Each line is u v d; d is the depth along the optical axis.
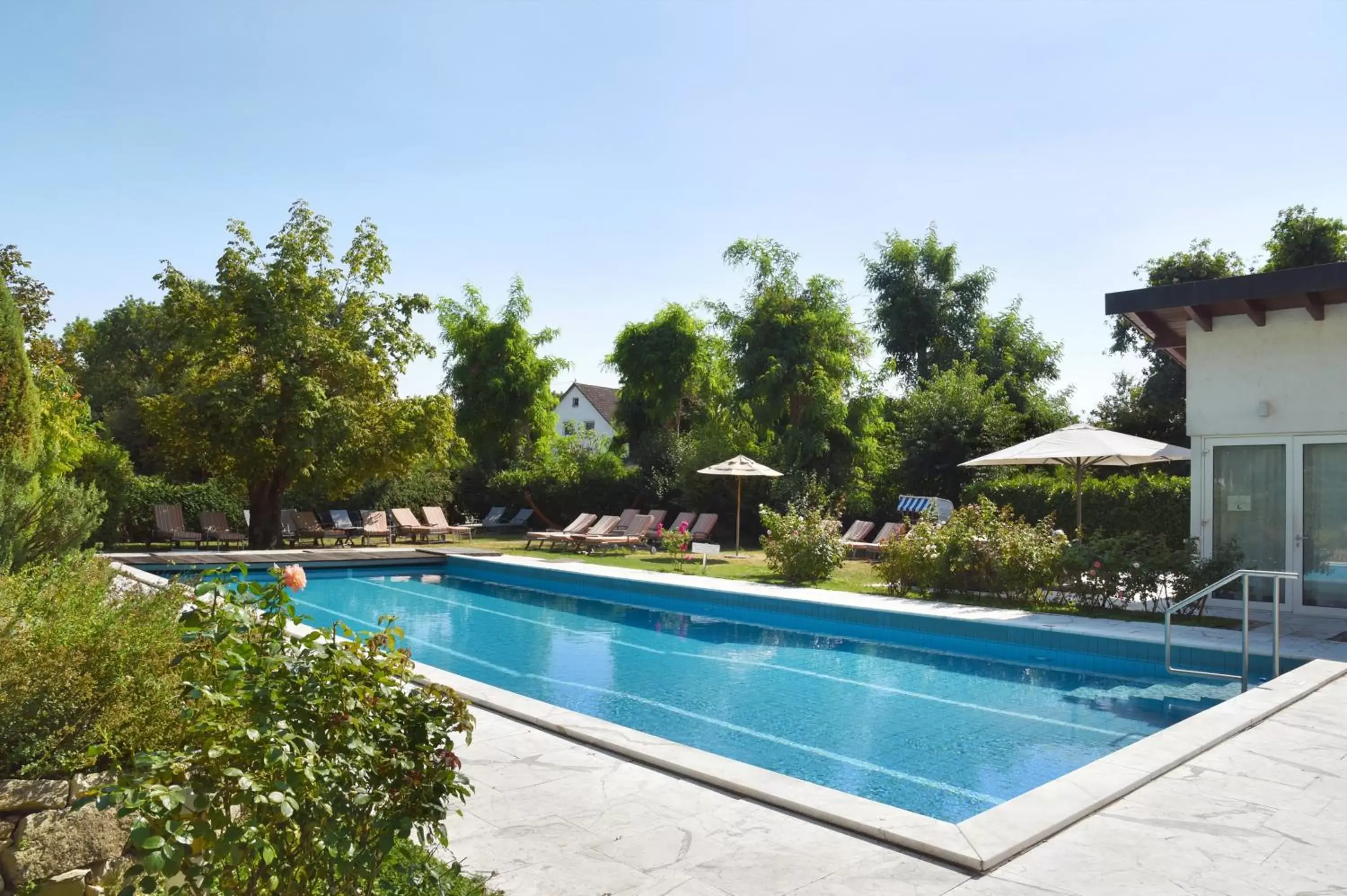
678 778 4.55
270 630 2.55
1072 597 11.78
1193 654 8.65
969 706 7.61
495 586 16.16
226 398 16.81
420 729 2.57
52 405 12.30
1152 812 4.06
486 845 3.62
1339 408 10.60
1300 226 24.53
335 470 18.25
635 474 24.86
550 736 5.31
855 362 24.39
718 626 11.97
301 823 2.26
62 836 2.98
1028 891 3.24
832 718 7.21
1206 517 11.64
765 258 24.47
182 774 2.22
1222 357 11.52
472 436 30.30
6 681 3.04
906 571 12.53
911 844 3.63
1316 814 4.03
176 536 18.59
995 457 14.07
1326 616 10.60
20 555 6.96
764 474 19.05
